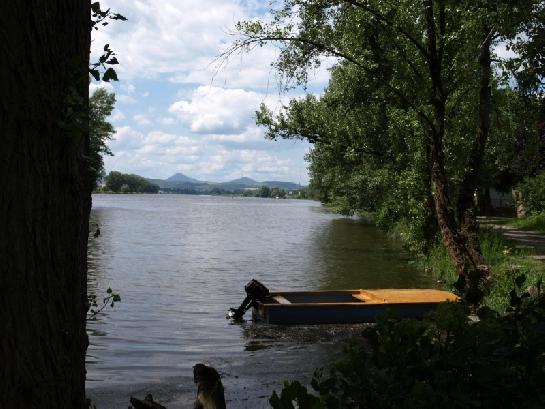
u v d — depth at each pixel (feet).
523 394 9.82
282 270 69.67
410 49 52.85
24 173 7.36
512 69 41.60
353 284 58.29
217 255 87.51
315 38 48.03
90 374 27.66
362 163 92.79
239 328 38.14
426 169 58.54
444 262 60.70
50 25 7.57
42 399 7.49
